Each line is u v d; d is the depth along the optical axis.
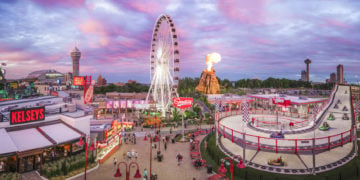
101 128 46.09
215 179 29.64
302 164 31.97
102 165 37.03
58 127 39.53
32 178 31.09
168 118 80.56
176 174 33.44
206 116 83.38
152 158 40.59
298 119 53.16
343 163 32.66
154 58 99.38
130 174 33.38
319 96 159.75
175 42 83.62
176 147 47.56
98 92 192.00
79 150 39.38
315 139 32.75
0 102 57.88
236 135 38.84
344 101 63.12
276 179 28.41
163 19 90.62
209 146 42.06
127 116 87.62
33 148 32.03
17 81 98.75
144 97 124.62
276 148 32.81
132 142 50.84
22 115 36.31
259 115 58.91
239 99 100.44
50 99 66.62
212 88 154.88
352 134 39.53
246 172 30.73
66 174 32.38
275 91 180.38
